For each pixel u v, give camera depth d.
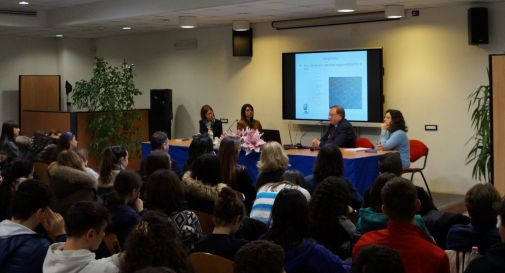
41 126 11.21
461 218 3.76
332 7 8.30
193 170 4.11
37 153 7.16
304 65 9.61
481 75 7.79
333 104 9.29
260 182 4.90
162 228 2.15
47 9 10.99
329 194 3.18
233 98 10.94
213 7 8.29
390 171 4.46
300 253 2.50
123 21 10.12
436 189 8.36
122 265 2.18
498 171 4.80
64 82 13.73
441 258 2.42
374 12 8.64
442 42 8.12
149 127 11.68
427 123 8.36
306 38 9.69
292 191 2.59
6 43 13.19
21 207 2.79
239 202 2.88
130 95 11.28
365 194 4.08
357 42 9.03
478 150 7.80
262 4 7.99
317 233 3.19
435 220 3.78
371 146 7.79
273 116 10.29
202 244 2.84
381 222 2.97
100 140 10.72
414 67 8.43
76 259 2.36
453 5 7.98
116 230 3.33
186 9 8.58
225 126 11.12
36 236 2.75
